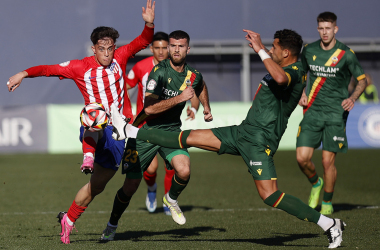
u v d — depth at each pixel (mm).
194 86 18438
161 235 18578
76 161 49406
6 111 55875
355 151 56844
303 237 17703
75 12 78000
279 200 15500
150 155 18156
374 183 33969
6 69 76500
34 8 77500
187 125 56000
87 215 23672
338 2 80062
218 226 20328
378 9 80250
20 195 30484
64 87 75312
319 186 24188
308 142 23641
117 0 78250
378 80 77062
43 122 56531
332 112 23562
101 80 17250
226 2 80000
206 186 33812
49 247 16203
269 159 15844
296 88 15859
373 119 58969
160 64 18109
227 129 16328
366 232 17984
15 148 55844
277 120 15891
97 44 16844
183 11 79688
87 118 15602
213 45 76625
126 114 18125
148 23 17812
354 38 80000
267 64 15117
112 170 16984
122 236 18500
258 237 17859
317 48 23781
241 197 28953
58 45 77875
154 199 24703
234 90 76750
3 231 19547
